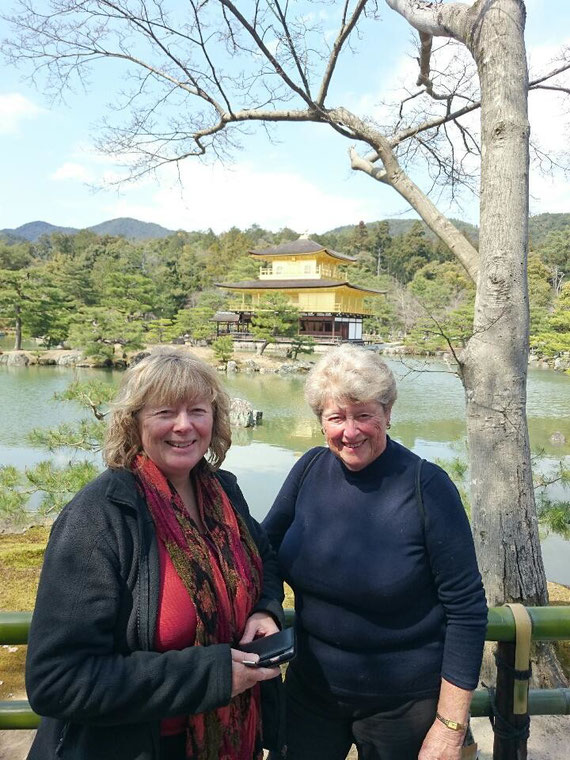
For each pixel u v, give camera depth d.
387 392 1.46
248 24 3.77
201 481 1.43
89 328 29.97
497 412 3.24
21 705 1.60
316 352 38.38
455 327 4.79
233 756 1.27
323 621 1.51
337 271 48.69
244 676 1.20
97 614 1.13
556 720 2.97
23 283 32.69
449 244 3.74
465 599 1.41
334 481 1.57
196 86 4.46
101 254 68.69
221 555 1.33
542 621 1.54
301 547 1.54
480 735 2.83
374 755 1.51
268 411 19.08
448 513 1.43
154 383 1.29
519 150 3.09
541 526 5.41
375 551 1.44
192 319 40.41
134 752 1.17
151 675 1.12
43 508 5.75
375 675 1.47
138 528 1.20
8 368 28.70
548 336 24.42
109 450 1.33
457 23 3.24
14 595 4.46
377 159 5.02
